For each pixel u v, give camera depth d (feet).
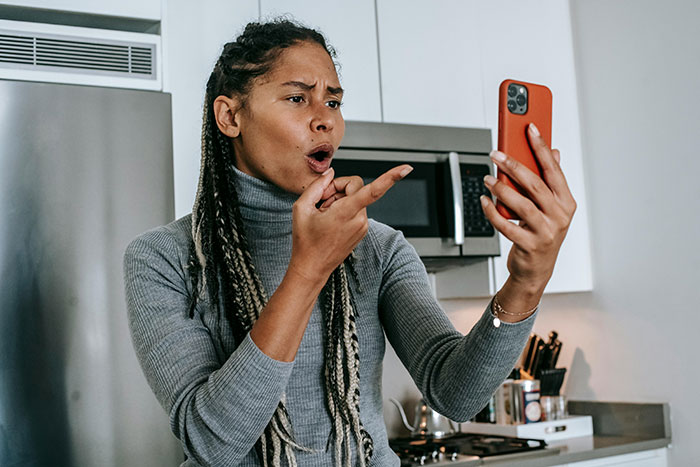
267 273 3.16
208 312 3.05
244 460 2.95
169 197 6.05
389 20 7.64
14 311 5.45
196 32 6.65
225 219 3.13
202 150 3.24
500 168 2.22
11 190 5.54
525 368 8.77
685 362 7.63
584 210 8.77
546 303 9.27
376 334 3.24
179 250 3.10
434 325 3.07
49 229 5.62
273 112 2.87
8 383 5.38
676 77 7.77
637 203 8.18
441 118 7.81
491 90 8.16
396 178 2.17
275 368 2.37
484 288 8.06
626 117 8.32
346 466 2.99
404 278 3.31
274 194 3.09
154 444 5.74
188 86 6.56
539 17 8.68
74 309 5.62
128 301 3.00
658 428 7.81
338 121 2.93
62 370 5.53
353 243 2.31
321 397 3.04
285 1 7.09
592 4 8.68
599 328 8.59
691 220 7.60
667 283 7.84
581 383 8.80
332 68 2.97
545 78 8.65
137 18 6.25
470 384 2.69
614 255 8.45
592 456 7.29
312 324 3.06
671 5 7.82
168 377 2.69
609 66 8.51
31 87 5.69
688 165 7.64
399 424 8.56
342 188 2.40
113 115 5.93
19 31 5.84
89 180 5.79
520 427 7.97
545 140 2.46
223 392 2.38
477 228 7.72
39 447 5.41
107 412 5.62
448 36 7.97
